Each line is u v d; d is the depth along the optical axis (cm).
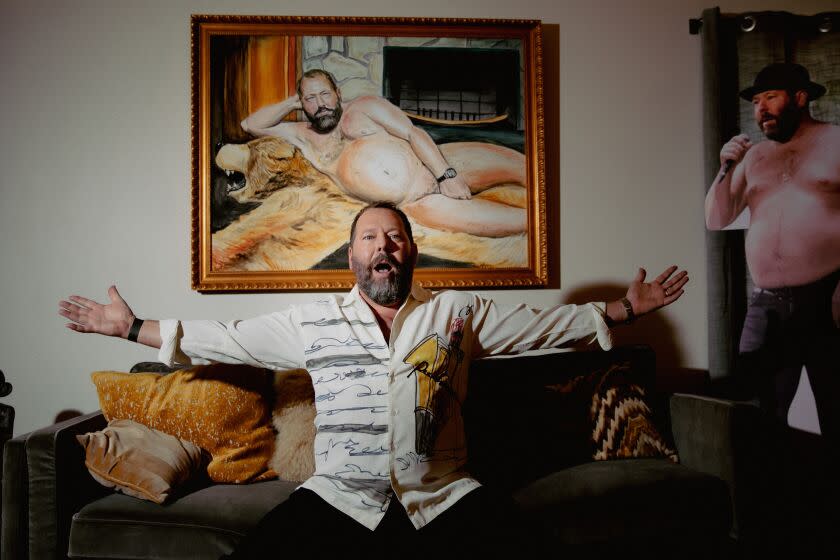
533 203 221
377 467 140
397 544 132
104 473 152
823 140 224
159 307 215
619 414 184
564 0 227
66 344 215
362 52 217
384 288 155
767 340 222
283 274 213
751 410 164
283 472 172
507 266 221
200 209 212
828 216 222
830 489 218
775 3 235
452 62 220
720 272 223
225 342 152
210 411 170
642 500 156
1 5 214
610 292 227
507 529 131
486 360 193
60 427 155
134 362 216
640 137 229
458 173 219
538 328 163
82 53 215
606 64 229
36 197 214
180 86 217
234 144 213
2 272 214
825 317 221
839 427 220
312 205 215
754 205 224
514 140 221
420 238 218
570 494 157
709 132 224
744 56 227
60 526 148
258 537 126
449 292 168
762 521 160
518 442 177
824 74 227
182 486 159
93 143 215
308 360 153
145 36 216
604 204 228
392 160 218
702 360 229
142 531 146
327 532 129
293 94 215
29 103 214
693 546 158
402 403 146
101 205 215
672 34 231
